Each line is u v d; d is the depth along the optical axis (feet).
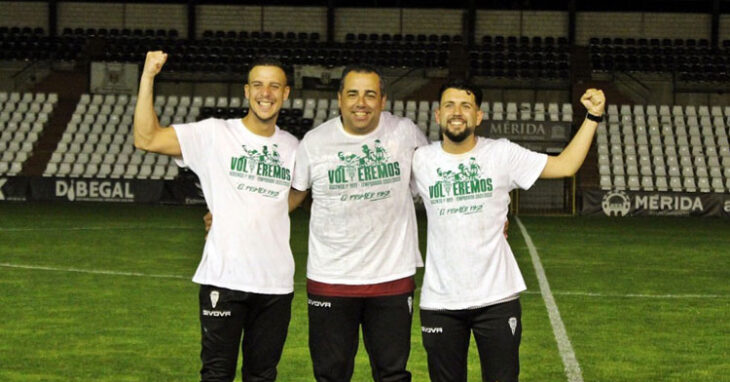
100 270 41.01
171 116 92.84
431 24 104.12
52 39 102.58
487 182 17.17
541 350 26.16
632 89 97.91
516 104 94.02
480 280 17.17
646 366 24.48
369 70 17.33
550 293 36.29
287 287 18.01
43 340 26.78
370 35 102.89
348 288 17.69
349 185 17.51
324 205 17.71
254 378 18.48
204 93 100.53
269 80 17.52
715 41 102.12
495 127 84.89
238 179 17.71
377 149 17.54
